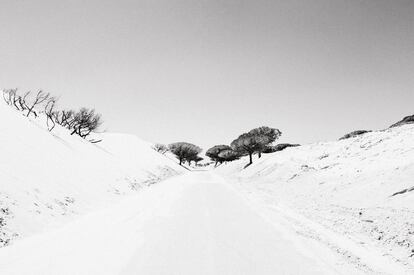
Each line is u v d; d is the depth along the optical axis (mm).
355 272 7301
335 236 10922
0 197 10133
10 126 19031
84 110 41000
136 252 7930
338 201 17828
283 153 50188
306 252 8539
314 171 29812
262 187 30188
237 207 16078
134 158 47062
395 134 31734
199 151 105625
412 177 16734
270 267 7215
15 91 32062
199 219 12328
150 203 16500
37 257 7367
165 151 102000
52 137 24453
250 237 9891
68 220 11812
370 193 17250
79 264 6977
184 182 32844
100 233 9797
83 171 20547
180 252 8055
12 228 9094
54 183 14891
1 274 6277
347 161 28688
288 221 13055
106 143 53062
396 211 13188
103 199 17297
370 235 11406
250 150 60594
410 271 7996
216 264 7273
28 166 14703
